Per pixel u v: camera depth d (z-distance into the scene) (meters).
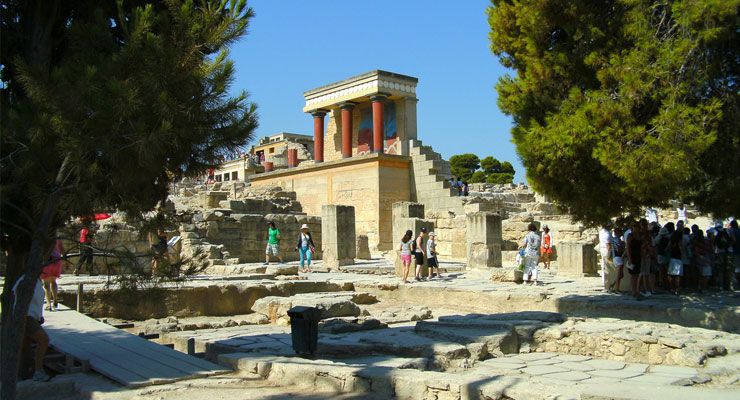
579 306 13.85
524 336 9.88
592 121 10.62
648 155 9.98
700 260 15.74
